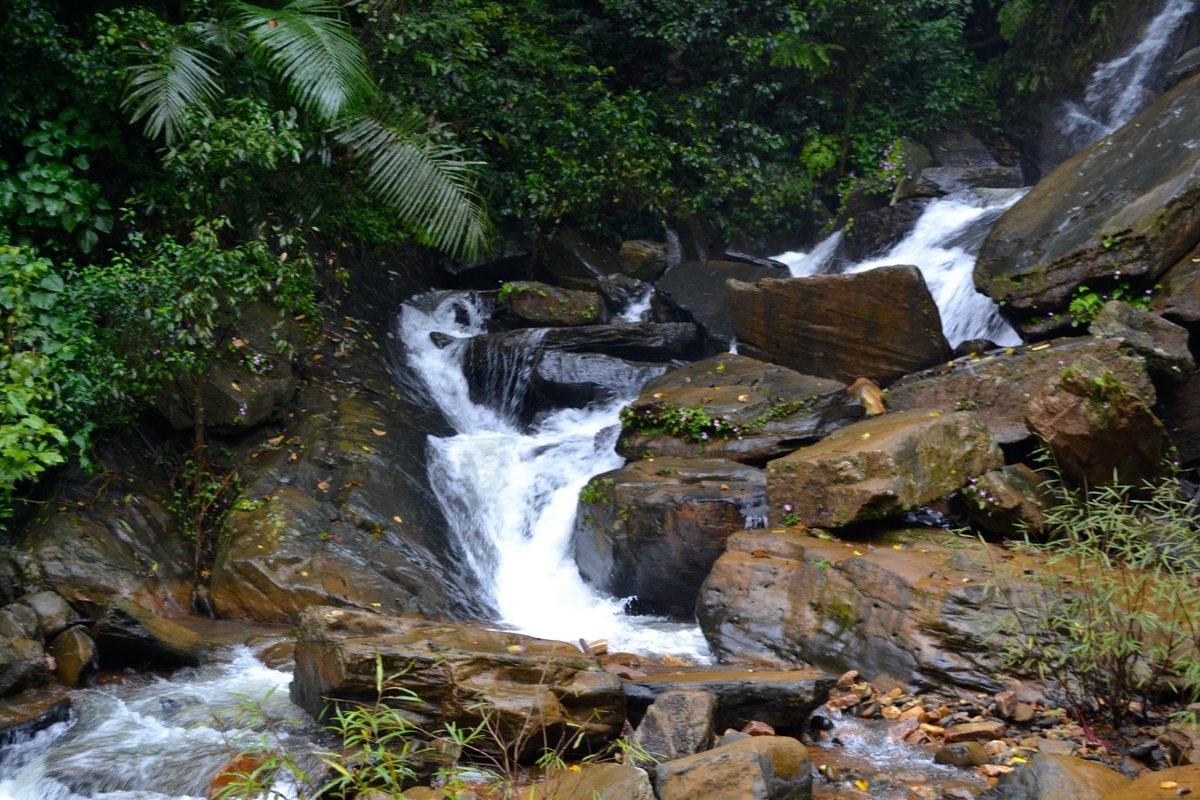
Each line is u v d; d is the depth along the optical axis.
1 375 6.83
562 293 11.96
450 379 11.23
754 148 15.20
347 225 11.62
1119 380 7.13
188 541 8.04
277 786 4.74
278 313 9.54
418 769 4.93
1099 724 5.44
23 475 6.80
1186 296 8.28
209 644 6.79
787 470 7.50
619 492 8.14
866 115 15.99
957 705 5.79
